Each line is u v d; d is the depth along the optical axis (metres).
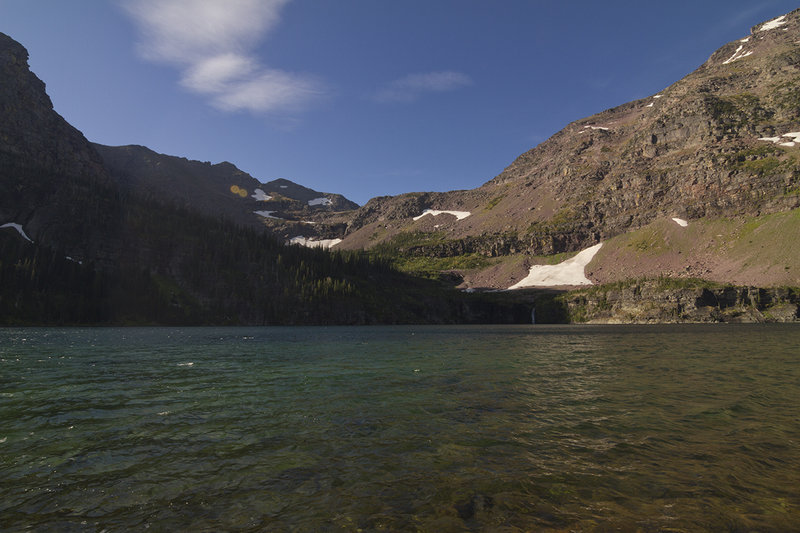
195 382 27.52
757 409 19.27
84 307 157.12
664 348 55.72
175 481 11.23
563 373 31.88
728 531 8.40
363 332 116.94
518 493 10.32
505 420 17.48
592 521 8.89
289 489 10.66
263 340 76.38
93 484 11.06
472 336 94.88
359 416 18.22
